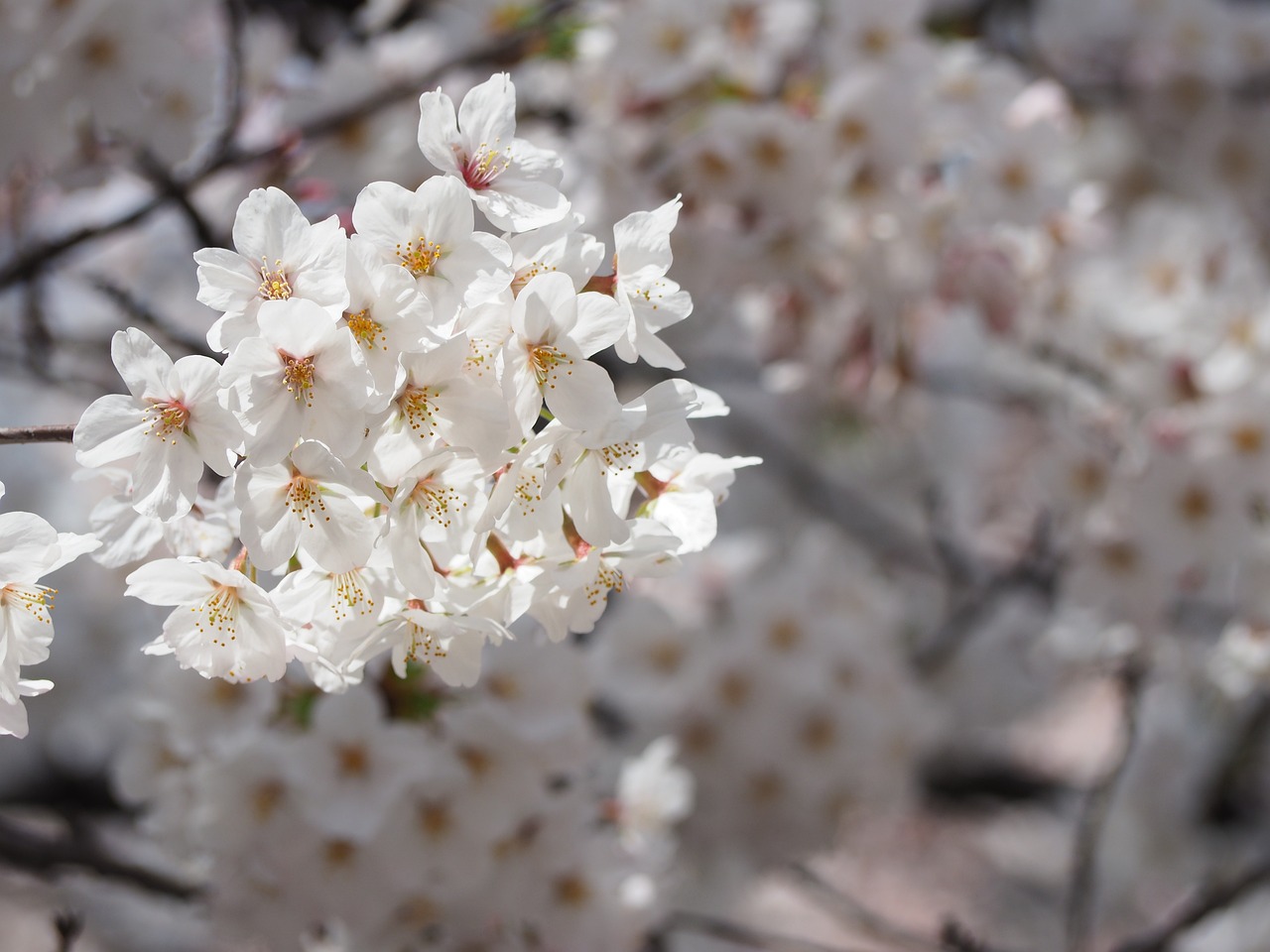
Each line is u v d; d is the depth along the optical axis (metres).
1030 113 1.09
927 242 1.04
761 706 1.12
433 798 0.76
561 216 0.60
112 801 1.58
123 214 0.97
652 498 0.63
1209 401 1.05
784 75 1.03
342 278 0.57
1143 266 1.12
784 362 1.20
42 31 0.87
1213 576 1.07
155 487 0.58
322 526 0.58
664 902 0.88
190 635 0.60
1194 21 1.27
